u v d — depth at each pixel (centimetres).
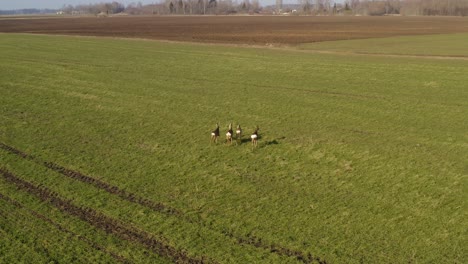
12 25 15075
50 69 5059
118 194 1947
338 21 16825
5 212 1786
